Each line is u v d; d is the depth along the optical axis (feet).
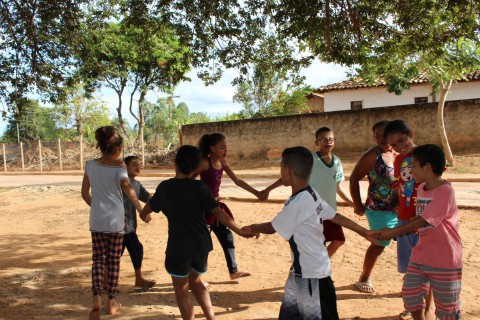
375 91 87.56
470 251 20.45
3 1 25.41
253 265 19.98
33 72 27.71
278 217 10.55
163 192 12.34
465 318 13.52
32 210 37.76
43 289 17.30
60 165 97.76
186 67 32.89
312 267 10.28
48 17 25.81
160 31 29.96
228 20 27.40
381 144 15.33
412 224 10.78
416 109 66.85
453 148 64.54
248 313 14.42
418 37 24.56
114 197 14.34
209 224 16.94
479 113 62.59
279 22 25.30
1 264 21.11
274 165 74.28
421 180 11.02
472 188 40.01
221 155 16.87
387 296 15.67
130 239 16.79
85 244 25.00
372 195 15.52
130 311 14.73
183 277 12.20
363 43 25.03
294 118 76.23
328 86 92.68
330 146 15.69
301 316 10.28
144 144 101.81
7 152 114.42
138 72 92.43
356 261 19.80
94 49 31.37
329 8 24.06
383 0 24.04
